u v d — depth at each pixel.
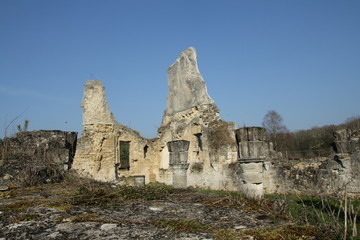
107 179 23.55
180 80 27.88
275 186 18.39
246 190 9.90
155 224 5.72
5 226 5.60
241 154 10.05
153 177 27.08
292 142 43.06
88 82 24.81
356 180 15.22
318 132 40.69
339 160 15.74
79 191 8.62
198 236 5.09
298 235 5.27
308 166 18.19
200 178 23.70
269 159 19.12
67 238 4.96
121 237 5.01
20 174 11.46
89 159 23.39
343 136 15.81
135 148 26.42
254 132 9.96
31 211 6.61
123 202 7.96
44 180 11.93
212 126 23.61
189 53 27.72
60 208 6.94
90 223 5.78
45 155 14.59
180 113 27.28
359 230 6.69
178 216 6.52
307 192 16.27
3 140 14.38
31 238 4.98
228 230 5.42
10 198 8.55
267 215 6.64
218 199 8.27
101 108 24.61
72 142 18.33
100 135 24.16
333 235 5.42
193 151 25.20
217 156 22.59
